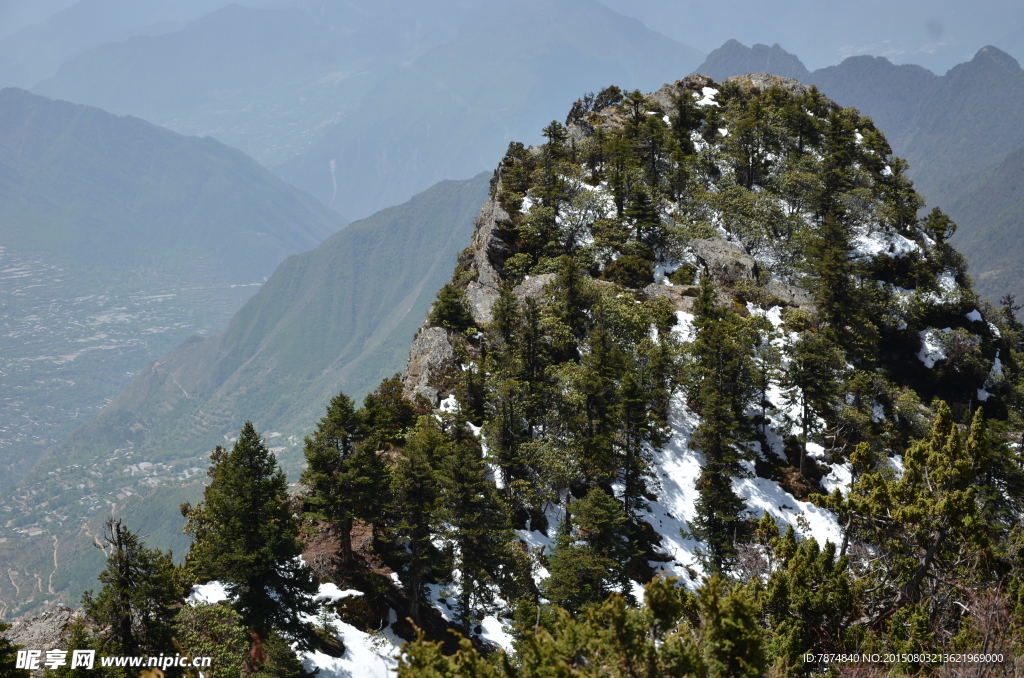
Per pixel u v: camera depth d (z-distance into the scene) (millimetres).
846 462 89125
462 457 56406
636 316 92750
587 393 72750
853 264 121250
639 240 119000
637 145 146250
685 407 91125
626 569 63000
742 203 130000
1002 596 36344
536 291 103625
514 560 59500
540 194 125312
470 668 31406
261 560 44594
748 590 43531
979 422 42094
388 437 69375
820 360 89625
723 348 85812
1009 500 76062
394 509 55406
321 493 54469
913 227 145500
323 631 49000
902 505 43812
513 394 71625
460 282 117875
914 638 35906
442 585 60094
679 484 81500
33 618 43625
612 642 29703
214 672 38156
